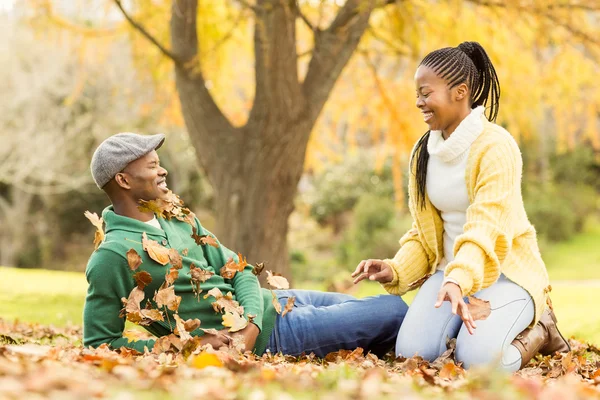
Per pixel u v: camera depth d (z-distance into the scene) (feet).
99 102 70.44
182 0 27.71
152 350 10.14
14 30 64.44
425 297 12.17
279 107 27.89
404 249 12.94
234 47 36.40
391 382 8.04
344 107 38.68
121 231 10.84
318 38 28.53
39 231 82.02
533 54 33.58
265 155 28.48
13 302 28.55
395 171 37.17
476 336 11.18
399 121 36.52
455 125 11.87
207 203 83.66
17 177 69.92
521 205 11.88
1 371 6.54
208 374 7.39
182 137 75.15
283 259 29.30
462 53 11.87
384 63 36.42
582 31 31.17
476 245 10.84
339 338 11.83
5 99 67.72
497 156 11.42
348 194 80.07
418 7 29.60
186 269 11.10
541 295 11.78
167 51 27.71
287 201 29.07
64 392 5.98
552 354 12.59
